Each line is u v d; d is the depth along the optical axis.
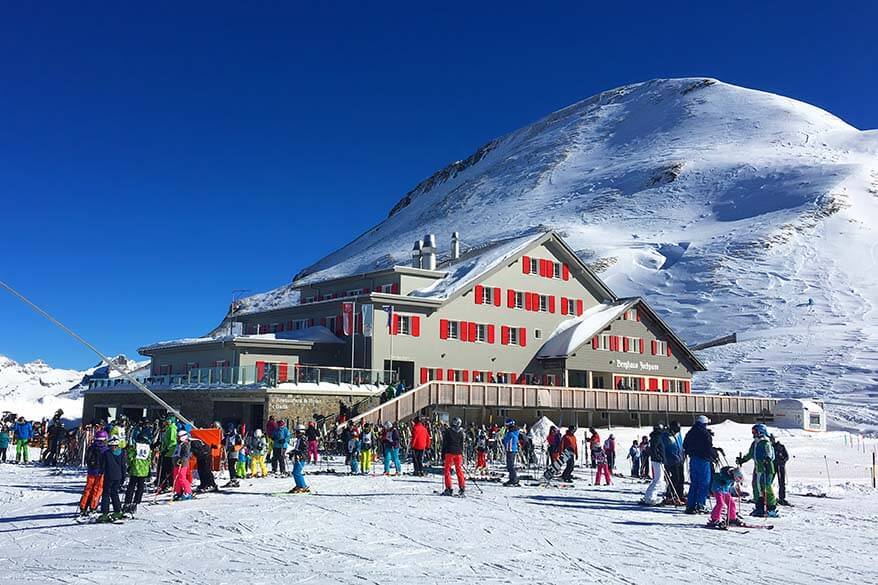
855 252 119.00
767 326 93.88
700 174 176.62
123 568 10.87
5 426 34.75
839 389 67.75
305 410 40.44
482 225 193.50
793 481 28.64
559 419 50.88
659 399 54.47
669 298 111.06
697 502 16.59
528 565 11.04
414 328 49.47
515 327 55.34
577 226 160.25
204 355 50.28
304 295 62.38
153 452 21.38
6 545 13.02
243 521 14.96
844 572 10.94
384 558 11.45
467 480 23.88
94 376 58.53
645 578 10.35
